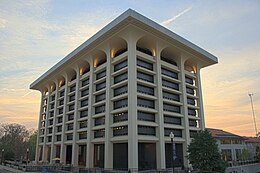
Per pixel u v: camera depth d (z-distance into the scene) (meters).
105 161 44.12
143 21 43.38
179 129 50.41
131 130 39.91
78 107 57.94
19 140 103.50
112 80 48.00
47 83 79.94
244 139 80.44
